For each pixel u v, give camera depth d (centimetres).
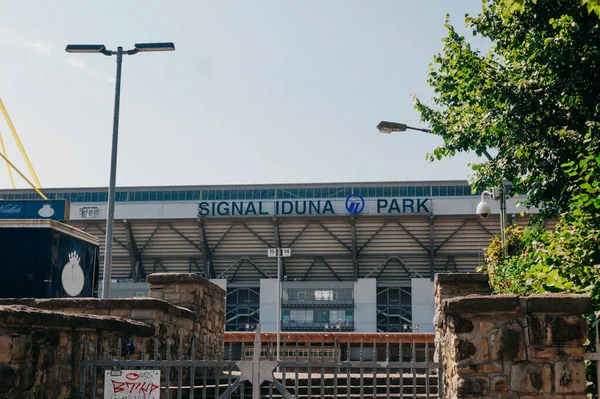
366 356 3503
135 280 7119
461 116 1884
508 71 1620
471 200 6525
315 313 7006
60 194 7156
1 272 1449
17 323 798
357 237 6862
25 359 820
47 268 1445
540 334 758
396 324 7038
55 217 1697
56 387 881
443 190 6719
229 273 7275
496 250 1780
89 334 969
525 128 1499
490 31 1633
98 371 988
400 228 6725
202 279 1521
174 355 1322
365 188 6838
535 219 1620
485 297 767
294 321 7012
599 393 770
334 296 7038
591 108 1372
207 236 6994
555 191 1488
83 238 1648
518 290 1231
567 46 1338
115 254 7206
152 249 7138
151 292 1479
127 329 1055
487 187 1792
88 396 950
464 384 758
